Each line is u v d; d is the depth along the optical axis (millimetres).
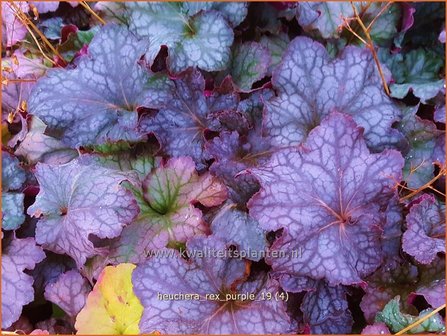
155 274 364
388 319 363
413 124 423
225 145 406
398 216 382
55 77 419
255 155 406
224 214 384
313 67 414
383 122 405
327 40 458
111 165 414
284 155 369
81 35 482
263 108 413
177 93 418
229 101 425
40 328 399
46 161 436
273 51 466
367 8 448
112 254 377
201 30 428
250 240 372
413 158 421
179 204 391
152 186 394
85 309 374
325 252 355
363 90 414
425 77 475
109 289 374
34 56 489
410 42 494
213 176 391
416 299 383
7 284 387
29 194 430
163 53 429
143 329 354
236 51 454
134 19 448
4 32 494
